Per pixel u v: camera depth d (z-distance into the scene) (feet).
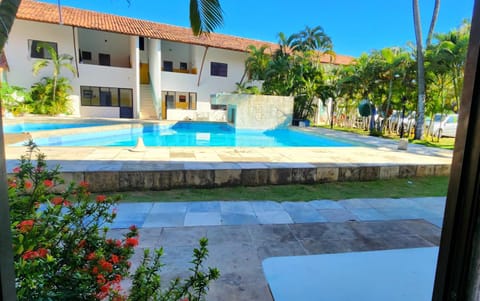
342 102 62.34
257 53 58.95
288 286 4.93
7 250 2.19
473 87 2.05
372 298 4.65
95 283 4.23
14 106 46.39
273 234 10.23
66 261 4.47
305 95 55.42
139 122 45.80
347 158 21.70
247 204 13.52
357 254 6.09
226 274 7.70
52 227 4.80
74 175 14.56
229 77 66.54
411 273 5.39
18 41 48.26
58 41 51.19
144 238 9.65
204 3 11.68
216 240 9.66
